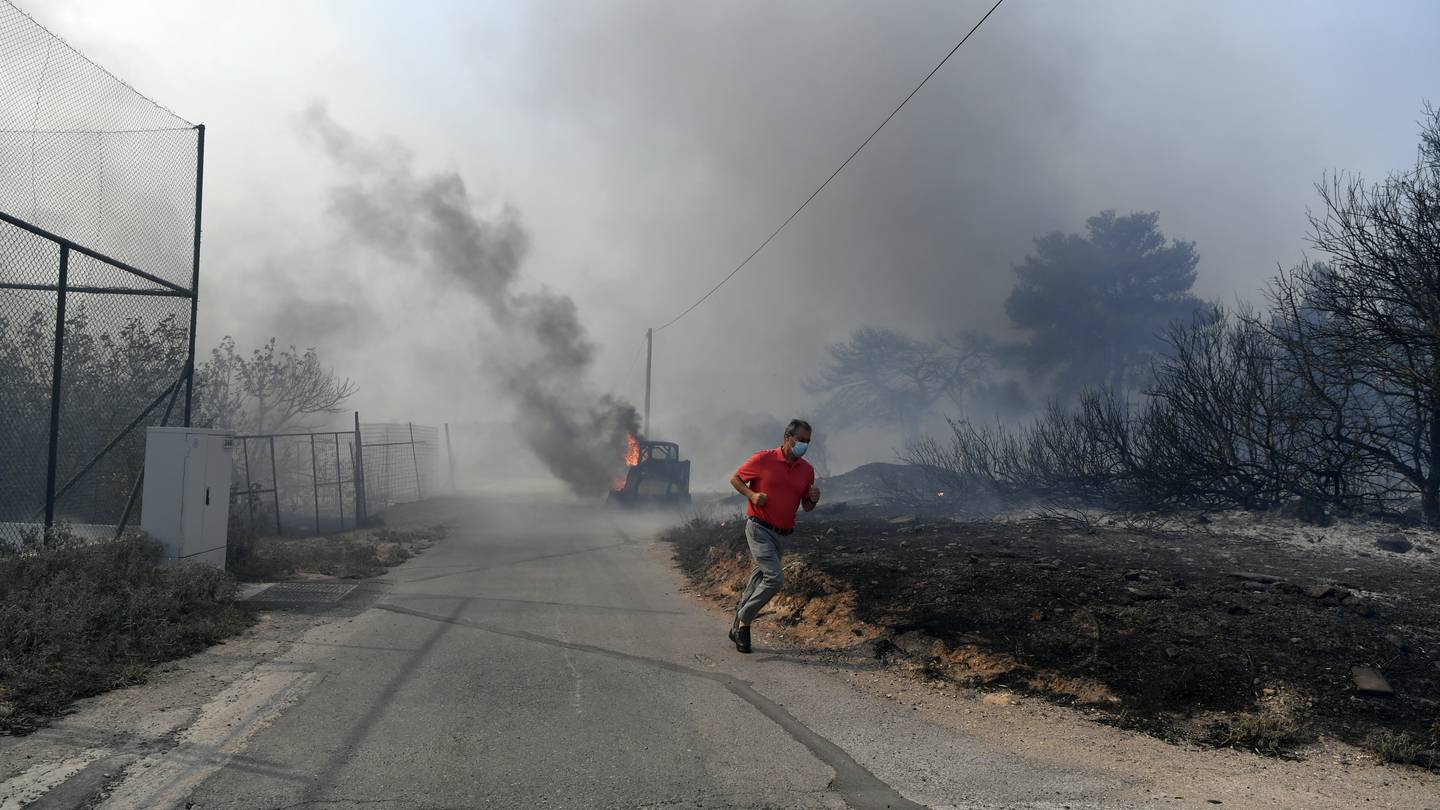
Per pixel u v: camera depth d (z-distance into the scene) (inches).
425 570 440.5
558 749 177.6
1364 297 389.7
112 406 393.7
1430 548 338.6
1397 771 174.1
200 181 391.2
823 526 478.0
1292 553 345.4
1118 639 241.9
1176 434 457.7
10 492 344.8
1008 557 336.5
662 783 161.0
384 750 172.9
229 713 192.1
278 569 395.9
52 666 205.5
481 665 242.2
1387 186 393.4
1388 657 218.5
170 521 327.6
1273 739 188.2
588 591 381.7
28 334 346.6
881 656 257.4
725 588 380.5
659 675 239.3
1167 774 172.2
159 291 377.7
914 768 173.5
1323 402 414.9
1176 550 355.9
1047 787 164.2
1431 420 393.1
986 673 236.7
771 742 186.9
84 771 153.9
